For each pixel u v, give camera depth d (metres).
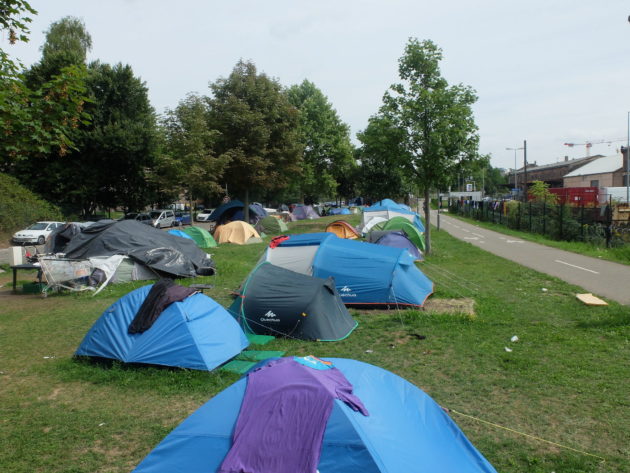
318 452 3.37
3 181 31.52
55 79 12.31
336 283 11.23
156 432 5.38
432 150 17.83
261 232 32.22
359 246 12.04
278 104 34.34
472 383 6.59
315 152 53.16
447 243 25.73
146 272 14.95
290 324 8.90
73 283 13.54
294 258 11.64
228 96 32.91
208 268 15.85
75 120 13.16
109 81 35.56
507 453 4.81
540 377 6.70
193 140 29.20
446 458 3.91
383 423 3.76
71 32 46.69
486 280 14.62
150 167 36.81
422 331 9.08
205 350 7.18
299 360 4.19
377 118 19.05
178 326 7.28
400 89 18.69
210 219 38.34
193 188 31.02
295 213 49.69
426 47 18.33
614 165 52.59
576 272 15.93
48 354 8.13
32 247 24.56
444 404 5.95
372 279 11.07
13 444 5.16
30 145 12.71
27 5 10.92
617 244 22.89
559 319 9.93
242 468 3.40
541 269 16.70
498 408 5.82
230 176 32.88
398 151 18.81
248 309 9.20
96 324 7.71
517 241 27.22
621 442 4.98
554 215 29.20
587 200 38.78
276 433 3.51
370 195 55.91
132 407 6.04
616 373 6.75
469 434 5.20
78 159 35.81
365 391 4.06
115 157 36.06
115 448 5.07
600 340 8.34
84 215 39.03
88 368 7.24
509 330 9.05
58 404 6.15
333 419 3.52
